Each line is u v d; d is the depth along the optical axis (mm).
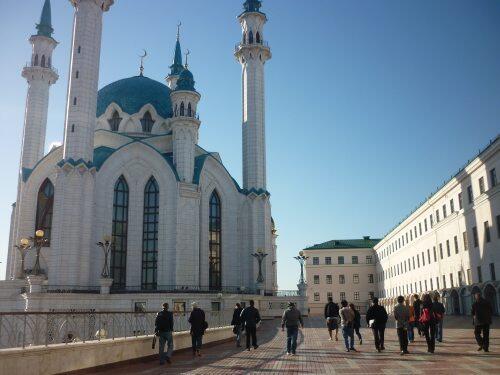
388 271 103125
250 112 76625
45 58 79688
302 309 65188
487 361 17750
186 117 68312
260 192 73812
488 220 49656
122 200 65875
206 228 69688
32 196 68688
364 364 18188
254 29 79625
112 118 78000
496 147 46000
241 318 26484
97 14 65125
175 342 25234
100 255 61094
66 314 18297
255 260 70938
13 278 66312
